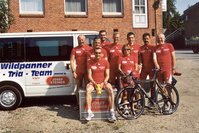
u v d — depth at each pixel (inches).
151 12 531.2
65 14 486.6
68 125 201.3
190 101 256.7
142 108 212.5
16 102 236.5
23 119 213.5
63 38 241.3
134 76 212.8
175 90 222.2
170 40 1389.0
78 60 224.1
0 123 206.7
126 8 516.1
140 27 526.6
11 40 238.4
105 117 210.2
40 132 190.4
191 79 367.9
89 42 243.9
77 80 225.8
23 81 237.6
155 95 218.1
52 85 239.1
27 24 470.6
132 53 222.2
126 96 210.1
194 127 193.3
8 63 237.0
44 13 478.0
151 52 228.1
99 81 211.2
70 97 281.6
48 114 223.5
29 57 238.4
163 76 227.5
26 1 471.8
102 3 505.4
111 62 228.1
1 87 235.3
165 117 213.0
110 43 234.1
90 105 208.1
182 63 527.2
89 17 497.0
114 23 510.9
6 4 360.5
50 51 240.4
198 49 858.1
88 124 202.8
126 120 208.4
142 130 189.6
